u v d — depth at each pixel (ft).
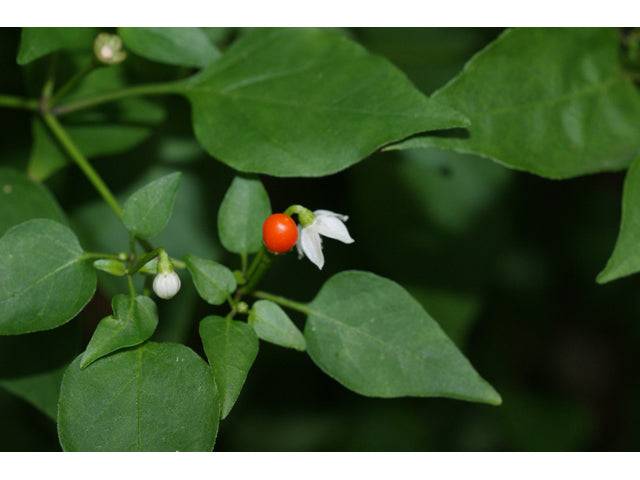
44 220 0.88
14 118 1.17
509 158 0.98
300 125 0.96
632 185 0.91
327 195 1.25
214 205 1.15
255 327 0.90
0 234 1.00
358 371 0.90
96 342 0.85
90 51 1.07
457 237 1.24
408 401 1.39
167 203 0.90
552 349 1.46
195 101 1.00
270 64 1.00
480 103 0.99
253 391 1.36
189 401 0.86
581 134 1.03
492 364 1.43
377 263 1.24
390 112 0.94
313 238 0.89
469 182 1.24
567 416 1.44
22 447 1.23
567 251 1.42
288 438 1.35
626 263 0.90
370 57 0.98
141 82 1.10
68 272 0.88
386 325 0.91
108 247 1.12
